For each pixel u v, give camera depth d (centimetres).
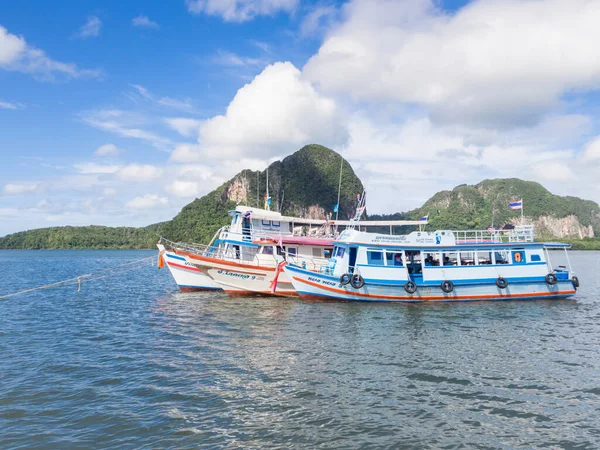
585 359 1506
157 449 900
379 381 1276
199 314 2392
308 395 1174
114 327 2125
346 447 902
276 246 3047
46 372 1407
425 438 941
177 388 1238
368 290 2583
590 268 6906
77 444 926
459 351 1595
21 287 4225
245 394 1187
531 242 2753
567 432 973
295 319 2188
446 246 2631
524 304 2592
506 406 1105
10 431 986
